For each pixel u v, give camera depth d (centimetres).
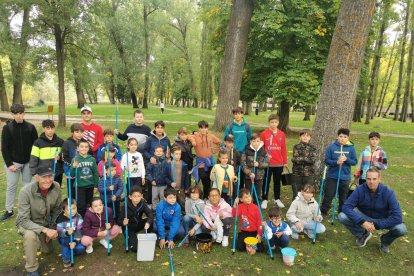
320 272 401
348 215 448
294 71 1365
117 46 2848
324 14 1402
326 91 641
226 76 1345
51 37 1659
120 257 425
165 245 457
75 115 2452
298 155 571
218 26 1725
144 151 584
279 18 1343
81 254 431
